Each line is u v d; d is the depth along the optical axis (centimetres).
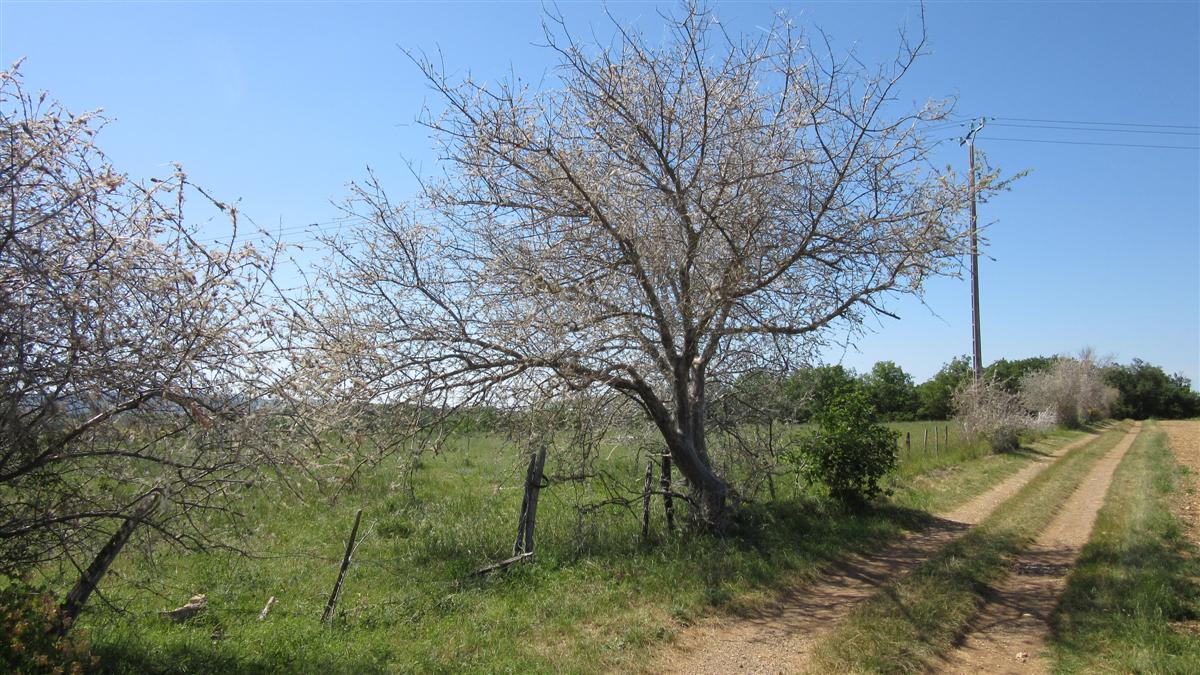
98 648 511
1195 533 1066
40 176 425
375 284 833
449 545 970
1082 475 1944
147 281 447
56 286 425
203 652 559
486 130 857
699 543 958
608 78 902
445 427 871
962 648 644
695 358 1098
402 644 621
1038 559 971
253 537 835
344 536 1034
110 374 441
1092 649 611
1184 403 7794
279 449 505
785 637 674
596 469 1052
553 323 825
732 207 923
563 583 808
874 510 1293
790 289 973
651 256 895
